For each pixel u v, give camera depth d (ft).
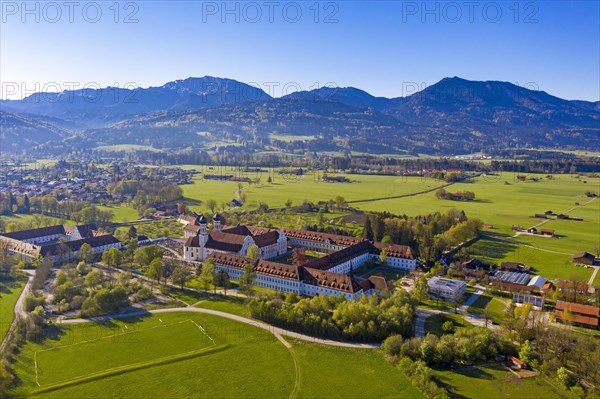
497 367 588.50
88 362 597.93
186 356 610.24
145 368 582.35
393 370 575.79
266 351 625.00
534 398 523.29
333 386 543.80
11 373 568.41
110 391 534.78
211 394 529.45
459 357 607.78
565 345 611.47
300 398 520.01
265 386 544.62
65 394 527.81
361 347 634.84
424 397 522.88
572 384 544.21
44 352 624.59
